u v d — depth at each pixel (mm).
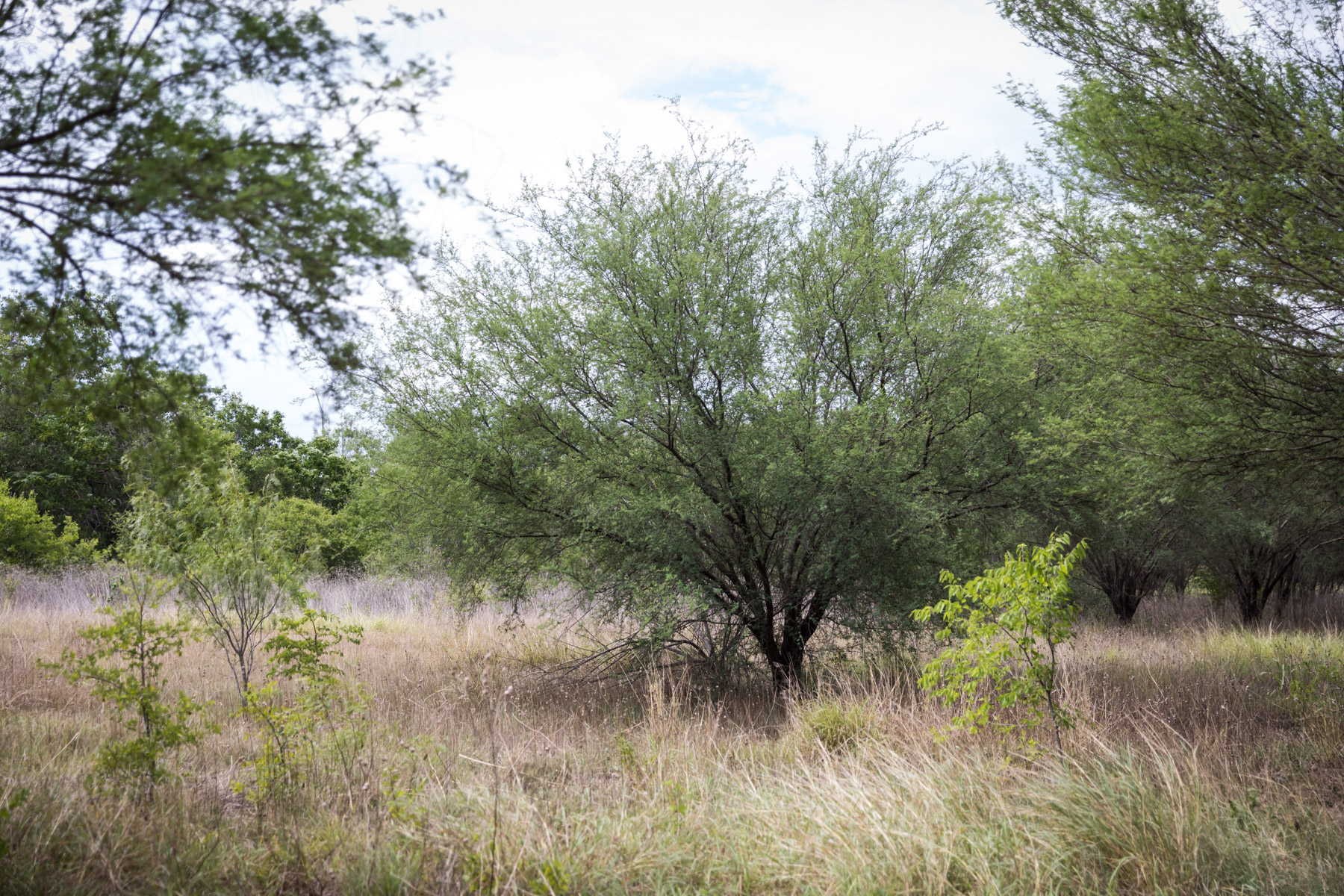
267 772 4902
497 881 3574
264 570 7703
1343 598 19156
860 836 3904
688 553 8258
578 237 8680
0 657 9039
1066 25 5602
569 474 8336
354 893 3557
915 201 9359
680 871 3832
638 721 7441
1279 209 4789
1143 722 6145
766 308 8812
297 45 2736
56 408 3807
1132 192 5582
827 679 8656
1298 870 3906
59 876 3543
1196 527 12172
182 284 2928
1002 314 8156
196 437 3541
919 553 8320
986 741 5348
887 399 8297
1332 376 5422
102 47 2746
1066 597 5031
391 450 8773
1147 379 6039
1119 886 3729
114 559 17594
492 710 6648
